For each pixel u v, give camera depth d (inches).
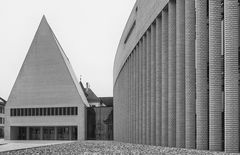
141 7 1558.8
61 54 2775.6
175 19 1129.4
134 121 1747.0
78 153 956.0
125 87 2148.1
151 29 1364.4
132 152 928.9
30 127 2859.3
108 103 3907.5
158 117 1261.1
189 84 987.3
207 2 936.3
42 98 2770.7
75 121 2709.2
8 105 2822.3
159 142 1254.3
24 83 2812.5
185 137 1016.9
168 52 1158.3
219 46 859.4
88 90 3959.2
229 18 804.0
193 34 997.2
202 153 773.3
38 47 2812.5
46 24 2815.0
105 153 937.5
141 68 1581.0
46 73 2780.5
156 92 1273.4
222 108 854.5
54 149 1182.3
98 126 2903.5
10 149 1196.5
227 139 792.9
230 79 797.2
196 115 928.9
